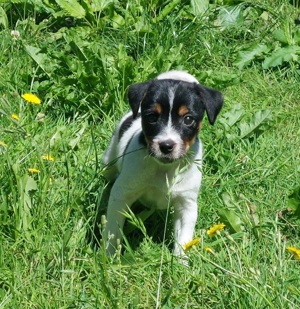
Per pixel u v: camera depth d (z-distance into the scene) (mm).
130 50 8094
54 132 6715
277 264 5230
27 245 5367
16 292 4887
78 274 5141
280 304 4680
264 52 8305
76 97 7191
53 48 7992
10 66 7551
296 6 9141
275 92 7895
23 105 6969
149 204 5938
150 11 8586
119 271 5066
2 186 5660
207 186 6344
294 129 7398
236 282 4902
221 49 8352
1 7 8344
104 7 8453
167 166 5594
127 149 5754
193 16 8539
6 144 6223
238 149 6883
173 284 5078
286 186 6531
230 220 5754
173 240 5832
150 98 5508
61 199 5781
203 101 5613
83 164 6133
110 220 5734
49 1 8633
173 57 7648
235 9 8758
